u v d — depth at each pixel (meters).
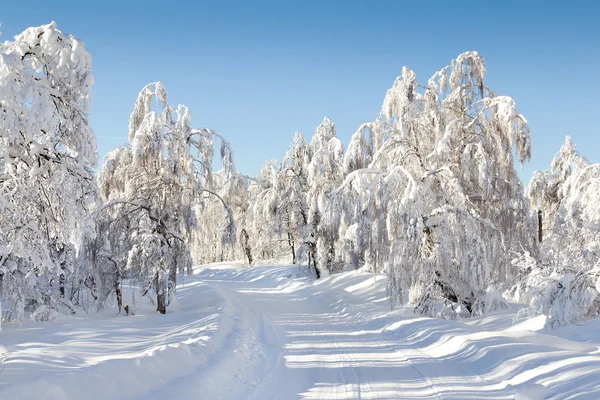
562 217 25.30
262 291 35.84
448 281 18.89
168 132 22.67
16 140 11.59
